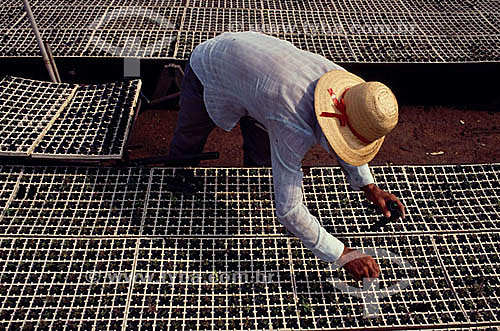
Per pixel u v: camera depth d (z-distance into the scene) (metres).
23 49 4.80
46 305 2.77
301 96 2.17
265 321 2.78
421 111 5.91
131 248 3.10
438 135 5.58
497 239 3.28
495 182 3.68
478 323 2.80
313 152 5.32
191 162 3.91
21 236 3.12
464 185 3.64
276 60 2.32
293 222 2.32
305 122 2.16
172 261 3.05
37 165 3.78
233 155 5.18
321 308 2.86
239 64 2.48
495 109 6.00
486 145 5.48
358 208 3.46
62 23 5.32
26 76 5.02
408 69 5.17
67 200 3.37
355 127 2.05
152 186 3.51
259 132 3.27
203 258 3.09
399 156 5.29
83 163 3.83
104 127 3.86
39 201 3.34
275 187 2.30
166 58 4.84
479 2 6.38
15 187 3.39
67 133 3.76
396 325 2.79
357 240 3.24
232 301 2.87
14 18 5.34
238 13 5.80
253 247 3.17
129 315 2.77
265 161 3.73
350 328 2.76
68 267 2.96
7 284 2.86
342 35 5.47
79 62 4.81
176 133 3.61
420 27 5.74
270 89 2.24
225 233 3.24
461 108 5.99
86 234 3.16
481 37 5.55
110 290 2.87
